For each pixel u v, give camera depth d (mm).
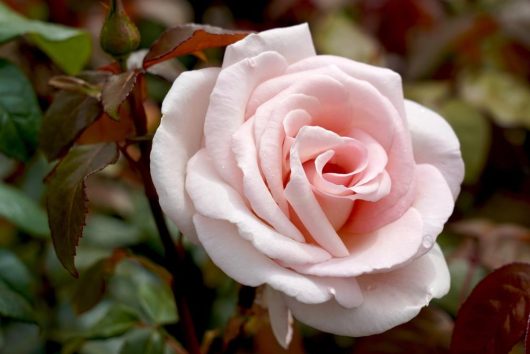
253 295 615
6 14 683
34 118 661
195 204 562
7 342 730
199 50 617
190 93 579
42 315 739
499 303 608
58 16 811
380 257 568
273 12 951
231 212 559
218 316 731
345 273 560
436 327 700
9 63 665
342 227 588
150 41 898
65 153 621
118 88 594
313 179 576
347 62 595
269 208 562
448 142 604
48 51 691
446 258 737
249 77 579
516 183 864
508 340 606
